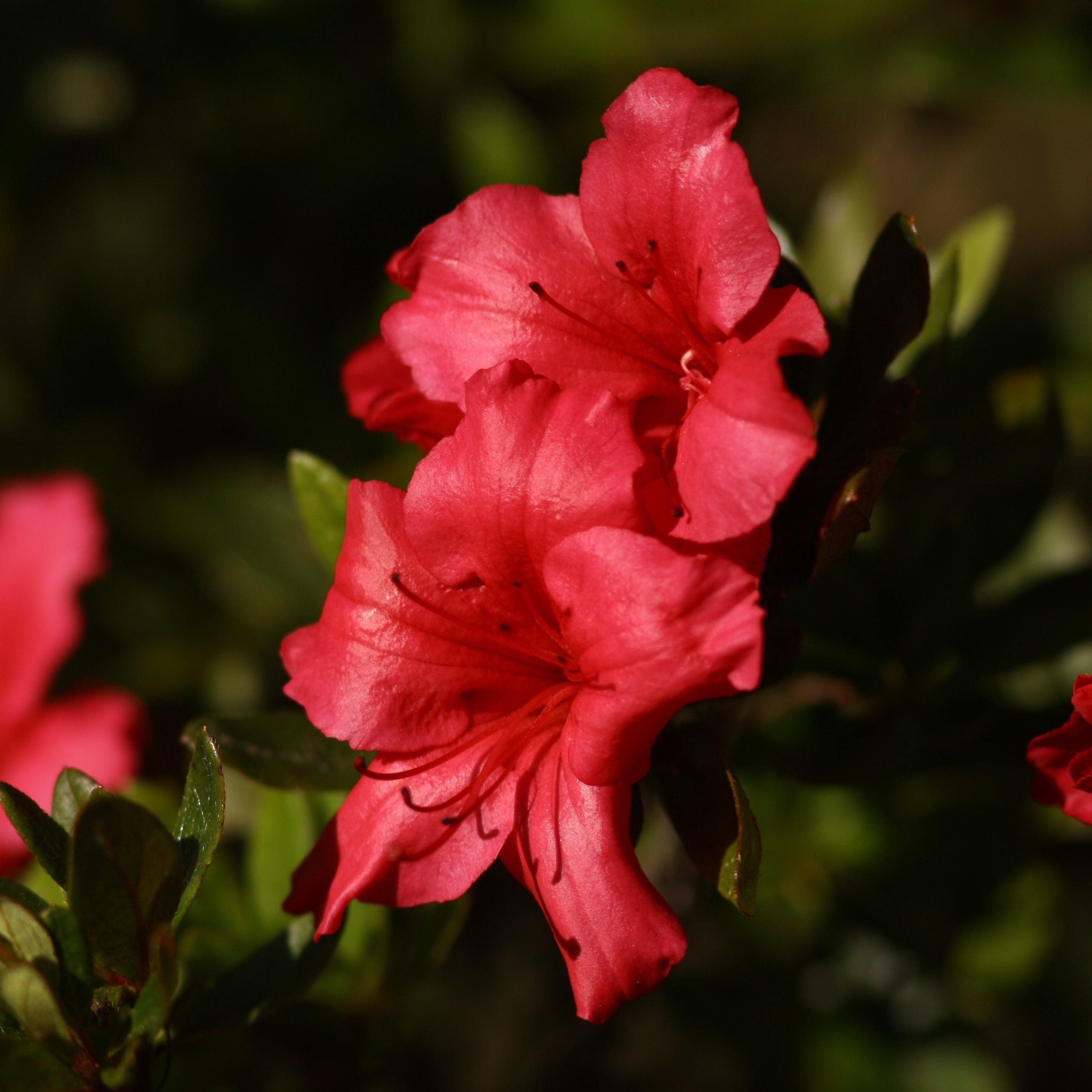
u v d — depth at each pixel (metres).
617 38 0.82
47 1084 0.63
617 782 0.63
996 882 0.74
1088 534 0.77
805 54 0.79
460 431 0.64
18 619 0.76
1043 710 0.68
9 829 0.73
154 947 0.63
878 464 0.63
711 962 0.76
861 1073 0.75
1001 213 0.70
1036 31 0.78
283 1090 0.70
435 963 0.68
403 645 0.65
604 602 0.63
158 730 0.77
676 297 0.65
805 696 0.70
